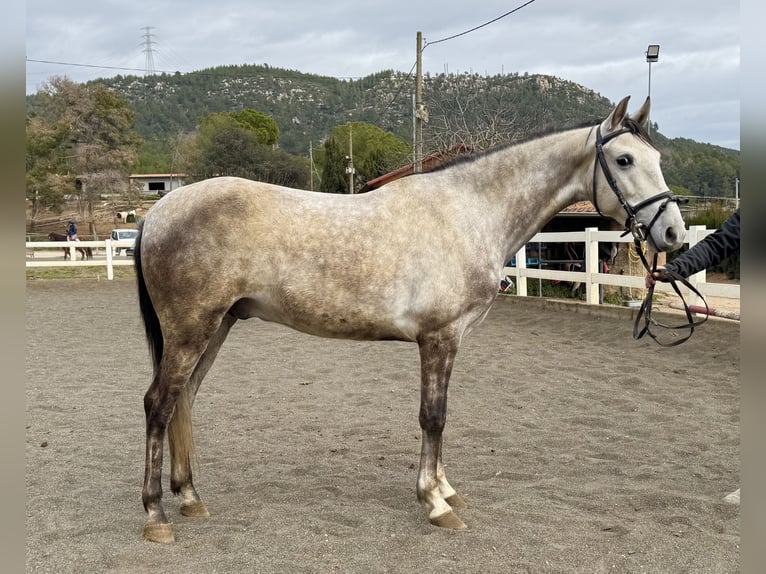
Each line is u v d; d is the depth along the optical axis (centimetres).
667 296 1270
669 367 712
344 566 291
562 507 362
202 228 330
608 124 366
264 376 720
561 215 1332
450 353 353
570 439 494
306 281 338
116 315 1209
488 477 418
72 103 4509
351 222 344
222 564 292
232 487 401
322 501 373
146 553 303
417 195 358
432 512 337
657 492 378
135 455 463
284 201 345
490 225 366
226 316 374
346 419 554
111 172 4438
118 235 2858
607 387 644
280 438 504
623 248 1228
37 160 4378
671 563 298
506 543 315
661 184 355
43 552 304
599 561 298
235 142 4534
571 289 1370
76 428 527
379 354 836
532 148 377
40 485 399
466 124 1823
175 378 333
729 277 1435
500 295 1298
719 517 349
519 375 703
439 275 344
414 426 532
